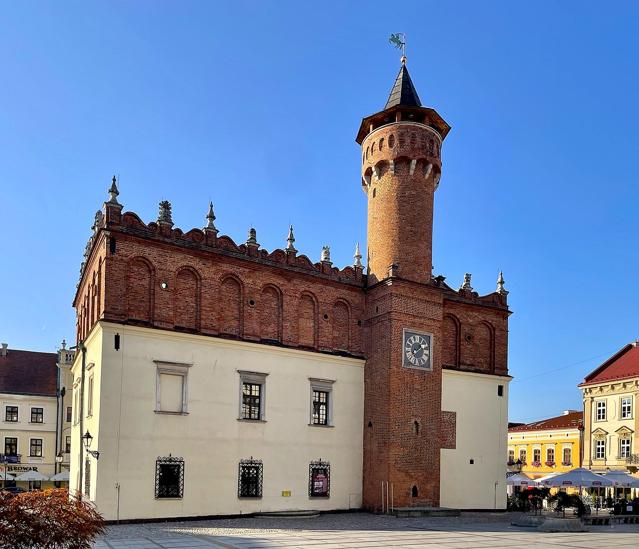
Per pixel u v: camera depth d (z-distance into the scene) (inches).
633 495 2583.7
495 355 1867.6
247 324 1475.1
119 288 1309.1
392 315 1582.2
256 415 1451.8
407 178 1683.1
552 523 1300.4
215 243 1459.2
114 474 1235.2
